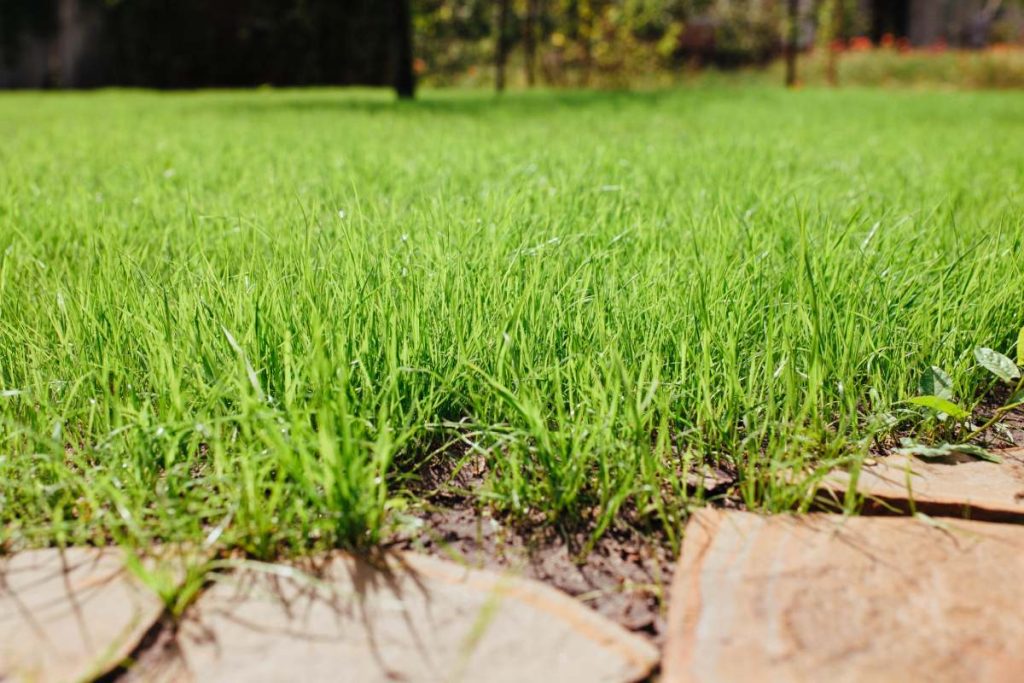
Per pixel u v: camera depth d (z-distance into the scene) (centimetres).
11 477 74
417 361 85
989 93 688
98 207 156
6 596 59
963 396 92
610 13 784
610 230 124
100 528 68
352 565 63
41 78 898
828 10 884
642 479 73
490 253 103
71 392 79
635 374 84
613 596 63
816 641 55
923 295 100
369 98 596
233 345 75
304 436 72
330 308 87
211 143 279
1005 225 128
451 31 795
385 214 134
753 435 77
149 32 838
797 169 209
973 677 52
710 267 101
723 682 52
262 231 109
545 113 416
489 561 66
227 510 68
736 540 67
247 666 53
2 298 101
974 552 65
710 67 927
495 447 75
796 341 91
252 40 821
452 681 52
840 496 73
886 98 580
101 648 54
